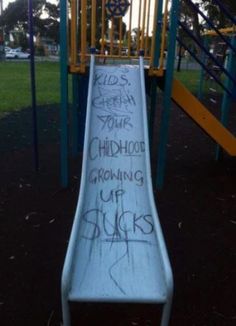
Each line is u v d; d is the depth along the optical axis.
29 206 4.36
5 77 18.11
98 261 2.75
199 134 7.90
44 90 13.46
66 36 4.34
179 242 3.71
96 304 2.86
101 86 4.48
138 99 4.35
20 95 12.16
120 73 4.66
